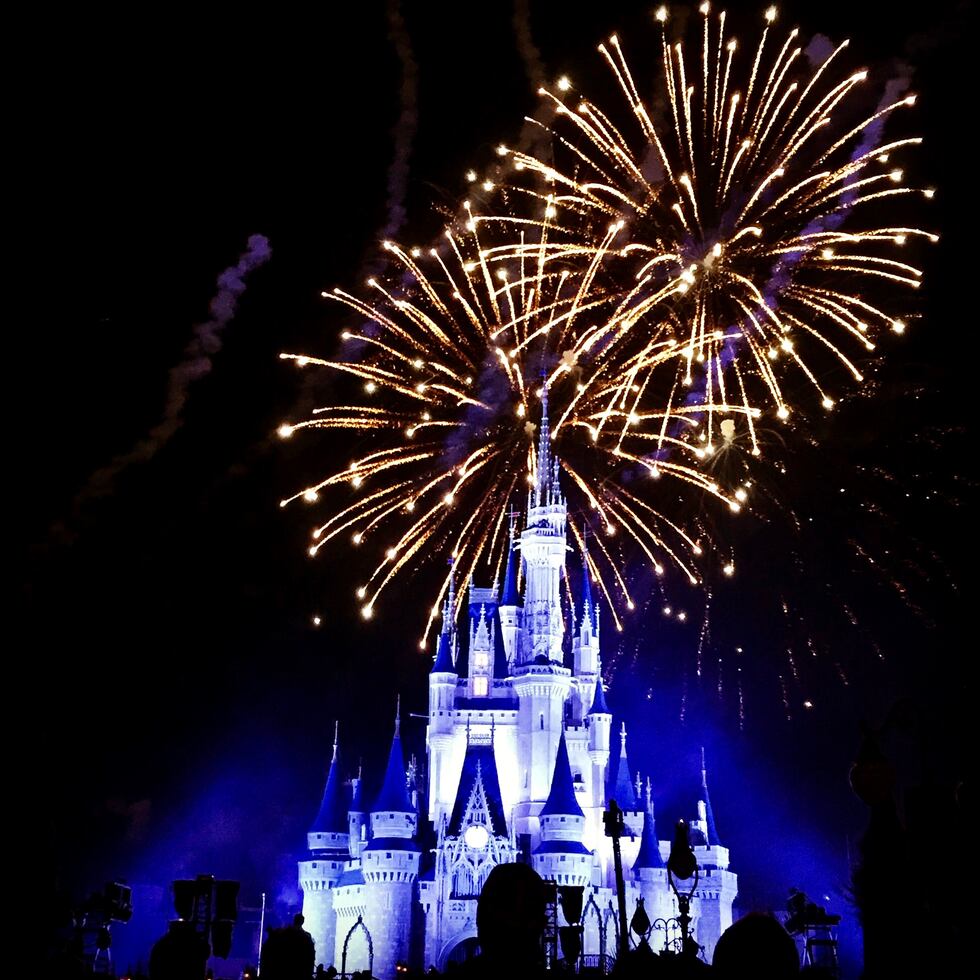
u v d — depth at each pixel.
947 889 14.40
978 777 14.93
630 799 149.62
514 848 136.75
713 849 141.00
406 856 137.00
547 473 155.75
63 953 15.65
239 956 138.75
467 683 152.50
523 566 160.88
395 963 133.38
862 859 14.99
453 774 147.38
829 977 16.98
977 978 13.76
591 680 154.62
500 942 10.36
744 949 11.15
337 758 149.00
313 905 143.75
